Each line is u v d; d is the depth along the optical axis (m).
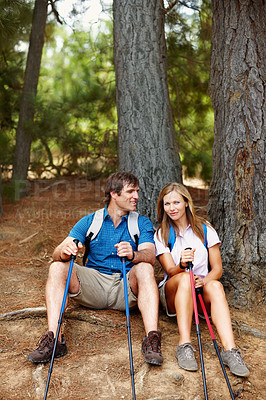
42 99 9.89
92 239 3.35
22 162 9.31
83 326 3.26
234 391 2.56
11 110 10.00
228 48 3.89
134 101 4.80
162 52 4.94
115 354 2.91
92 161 10.94
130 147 4.83
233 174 3.84
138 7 4.79
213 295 2.93
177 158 4.96
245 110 3.78
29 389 2.52
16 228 6.12
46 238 5.37
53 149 11.63
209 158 9.40
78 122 10.79
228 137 3.88
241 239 3.75
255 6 3.80
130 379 2.63
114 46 4.98
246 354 2.96
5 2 5.23
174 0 6.42
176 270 3.14
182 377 2.63
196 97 9.59
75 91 9.88
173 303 3.18
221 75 3.97
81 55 10.53
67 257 3.09
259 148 3.73
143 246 3.25
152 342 2.77
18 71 10.05
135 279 3.10
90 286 3.29
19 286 4.08
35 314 3.38
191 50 8.71
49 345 2.76
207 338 3.15
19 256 5.02
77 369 2.72
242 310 3.58
